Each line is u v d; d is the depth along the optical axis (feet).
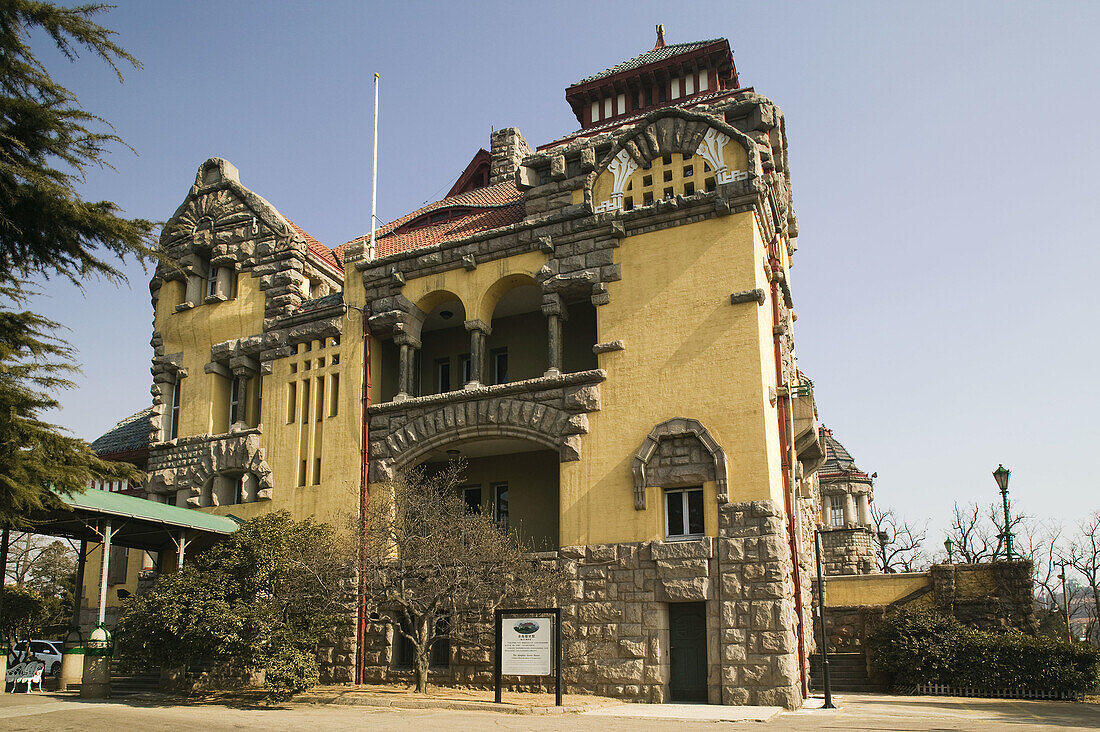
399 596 77.82
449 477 90.12
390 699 71.20
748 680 72.90
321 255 117.29
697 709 68.85
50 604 163.32
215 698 76.59
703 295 82.99
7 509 58.18
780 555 74.69
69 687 84.99
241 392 107.34
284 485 99.86
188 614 74.02
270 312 107.24
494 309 101.45
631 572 79.30
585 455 84.38
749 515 76.18
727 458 78.28
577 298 93.50
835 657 102.42
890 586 111.45
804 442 101.04
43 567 192.34
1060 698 86.79
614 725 57.31
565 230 90.68
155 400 112.57
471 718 61.16
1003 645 90.17
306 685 73.05
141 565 118.01
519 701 69.92
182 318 113.70
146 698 76.48
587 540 82.23
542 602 81.15
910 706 76.69
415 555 78.48
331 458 97.50
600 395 85.15
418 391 106.42
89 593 128.98
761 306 81.82
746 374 79.41
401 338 97.50
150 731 54.60
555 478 96.68
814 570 124.47
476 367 93.56
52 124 55.62
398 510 84.28
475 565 77.77
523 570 80.07
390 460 94.27
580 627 79.97
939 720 63.05
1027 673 88.43
